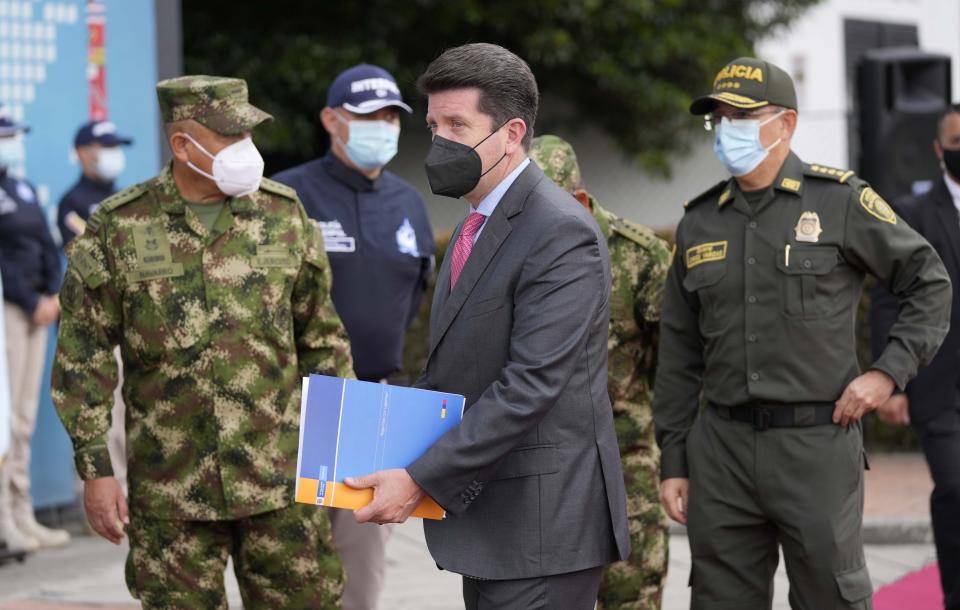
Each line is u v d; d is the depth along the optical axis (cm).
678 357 512
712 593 489
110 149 868
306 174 629
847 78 2016
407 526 930
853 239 475
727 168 488
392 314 627
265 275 473
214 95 460
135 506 473
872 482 1038
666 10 1711
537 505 371
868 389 468
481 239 377
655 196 1745
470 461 357
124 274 465
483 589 379
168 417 464
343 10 1702
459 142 372
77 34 905
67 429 465
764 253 479
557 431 373
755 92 479
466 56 373
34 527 843
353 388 367
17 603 714
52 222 894
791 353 472
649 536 542
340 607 493
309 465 366
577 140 1819
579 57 1692
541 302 365
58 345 470
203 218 471
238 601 724
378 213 629
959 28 2214
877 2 2062
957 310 637
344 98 614
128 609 704
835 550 467
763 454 475
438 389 384
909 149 1163
